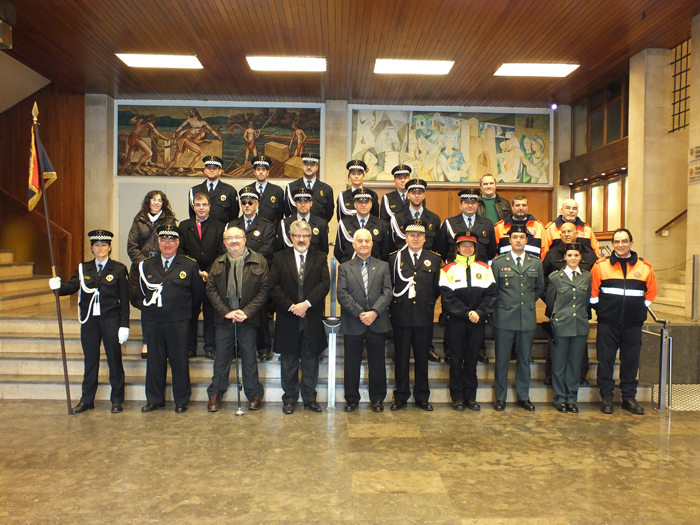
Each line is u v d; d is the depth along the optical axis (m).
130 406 5.22
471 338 5.15
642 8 7.03
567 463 3.86
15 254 9.98
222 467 3.72
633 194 8.66
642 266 5.17
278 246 5.84
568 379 5.23
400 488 3.42
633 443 4.29
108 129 10.87
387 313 5.23
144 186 11.13
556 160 11.51
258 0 6.81
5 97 10.23
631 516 3.07
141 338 6.05
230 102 11.21
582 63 8.98
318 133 11.31
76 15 7.28
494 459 3.92
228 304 5.06
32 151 5.17
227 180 11.23
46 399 5.48
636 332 5.22
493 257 5.79
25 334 6.34
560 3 6.85
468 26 7.55
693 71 7.29
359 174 6.01
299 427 4.61
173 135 11.18
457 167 11.47
